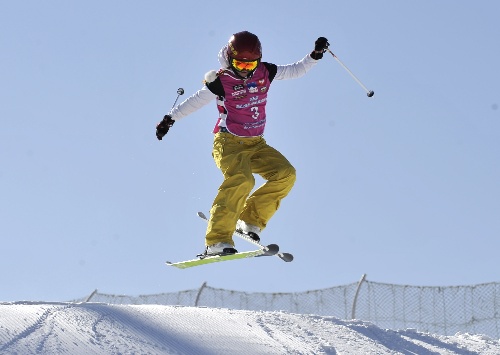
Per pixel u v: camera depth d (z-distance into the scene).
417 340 13.52
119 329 11.51
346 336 12.80
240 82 12.31
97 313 11.98
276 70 12.62
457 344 13.61
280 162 12.70
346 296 17.16
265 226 12.91
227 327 12.29
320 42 12.84
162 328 11.84
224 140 12.55
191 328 12.04
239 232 12.97
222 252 12.34
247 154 12.58
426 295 17.00
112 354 10.69
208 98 12.42
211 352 11.29
